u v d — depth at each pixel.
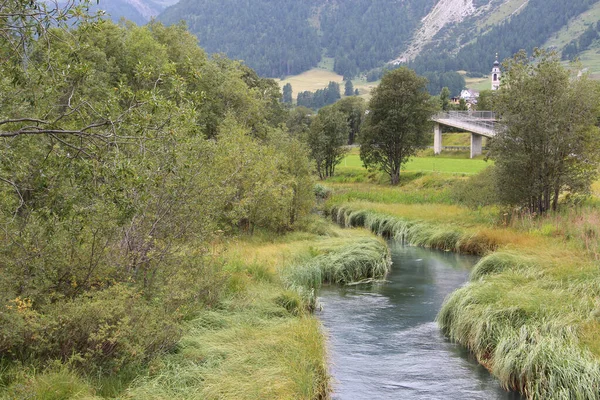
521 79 25.00
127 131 8.34
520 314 11.48
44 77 7.71
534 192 24.64
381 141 52.50
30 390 6.73
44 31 7.34
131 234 10.74
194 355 8.91
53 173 7.68
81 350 8.22
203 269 11.88
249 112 40.72
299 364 9.28
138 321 8.67
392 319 14.15
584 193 25.02
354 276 19.03
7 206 8.58
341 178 59.81
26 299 8.40
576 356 9.20
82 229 9.07
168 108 8.33
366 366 10.80
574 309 11.44
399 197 40.44
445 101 118.38
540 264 15.65
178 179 11.02
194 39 45.53
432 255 23.70
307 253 19.75
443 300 16.02
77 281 9.50
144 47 32.22
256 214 22.55
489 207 29.81
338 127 59.72
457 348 11.90
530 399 9.14
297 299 13.53
